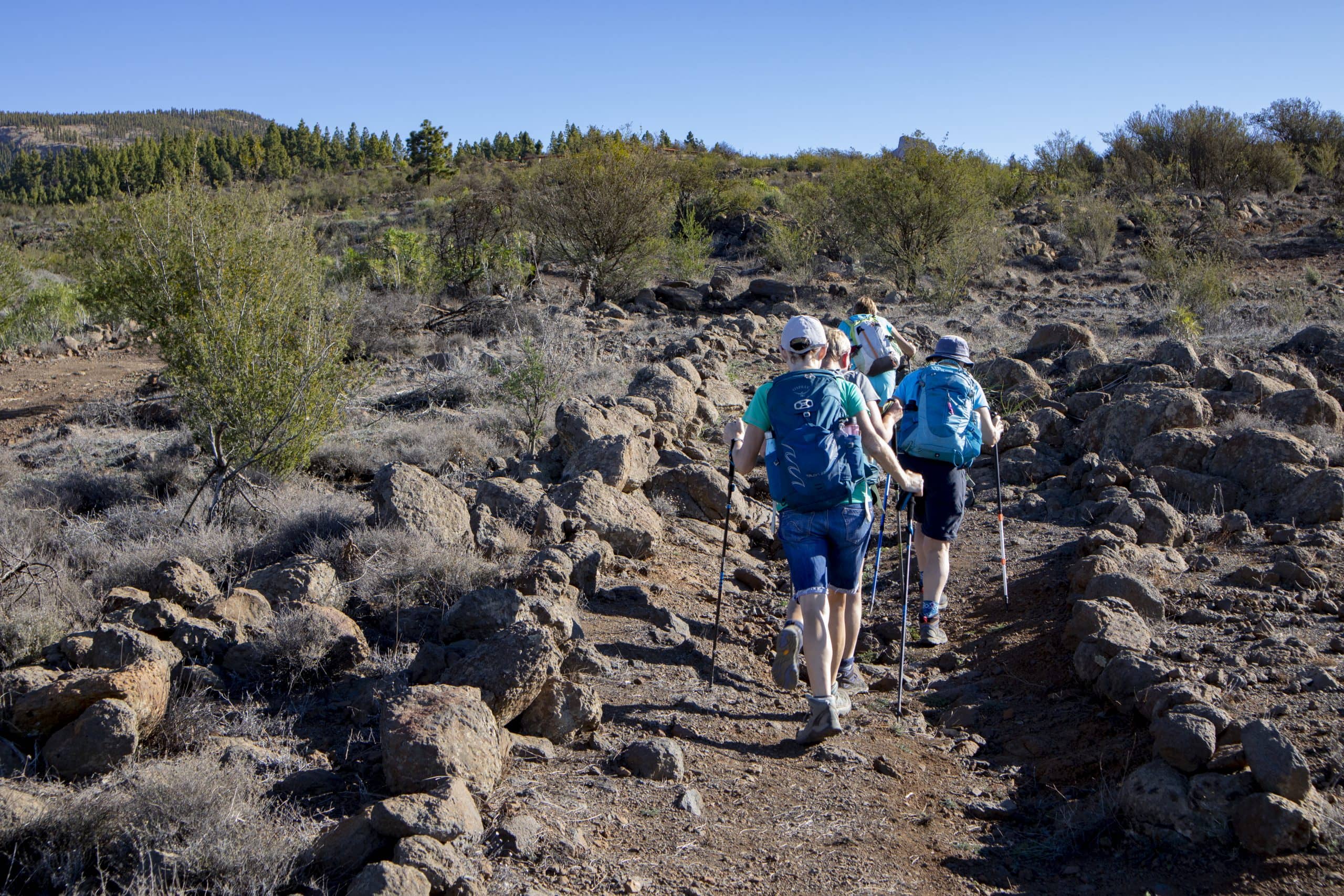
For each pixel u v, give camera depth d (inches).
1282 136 1539.1
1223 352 488.7
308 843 125.6
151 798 124.9
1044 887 134.4
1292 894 124.2
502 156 3678.6
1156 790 142.2
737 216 1387.8
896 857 140.0
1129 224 1211.2
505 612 195.9
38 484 368.5
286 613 197.2
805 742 175.2
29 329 858.1
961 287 852.6
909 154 938.7
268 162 3639.3
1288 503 289.4
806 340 178.2
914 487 190.1
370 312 701.9
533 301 802.8
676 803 148.3
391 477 260.2
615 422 376.5
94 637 169.3
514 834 130.2
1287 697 173.2
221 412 334.6
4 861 119.5
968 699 202.2
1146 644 200.2
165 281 369.1
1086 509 312.5
